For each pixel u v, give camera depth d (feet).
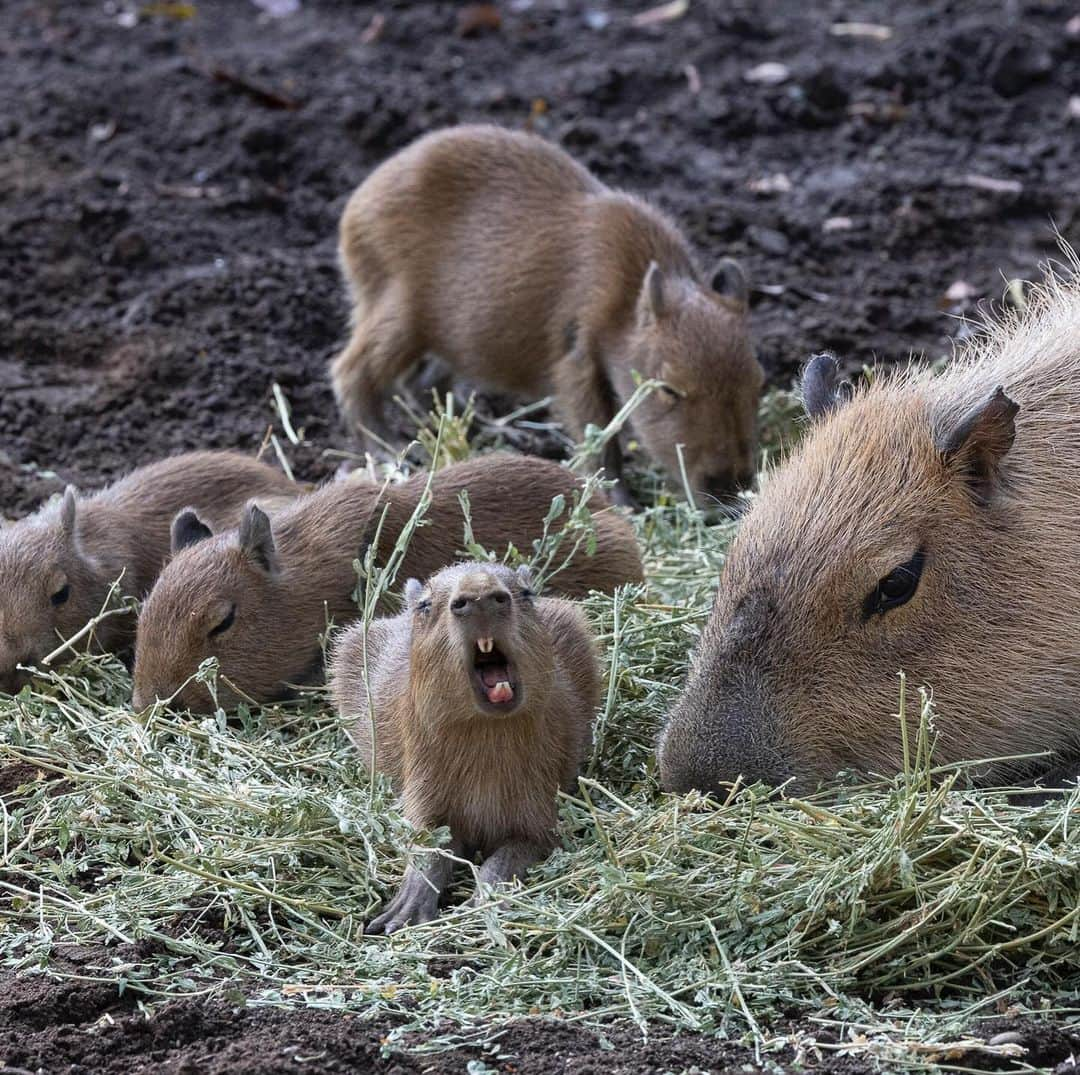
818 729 29.86
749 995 25.70
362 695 32.55
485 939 27.17
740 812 28.32
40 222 59.67
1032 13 74.64
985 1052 24.13
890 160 65.41
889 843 26.68
